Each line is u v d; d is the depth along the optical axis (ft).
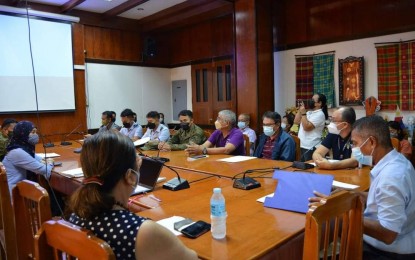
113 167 3.09
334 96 16.98
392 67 14.93
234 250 3.66
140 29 23.82
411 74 14.40
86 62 21.31
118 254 2.85
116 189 3.17
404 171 4.66
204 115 23.57
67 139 19.80
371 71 15.65
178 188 6.38
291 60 18.53
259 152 10.67
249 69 16.96
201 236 4.05
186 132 12.87
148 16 22.79
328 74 17.08
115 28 22.59
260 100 16.93
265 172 7.63
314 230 3.23
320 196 4.89
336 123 8.28
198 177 7.41
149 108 24.67
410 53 14.37
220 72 22.22
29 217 4.76
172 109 26.02
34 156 9.17
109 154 3.10
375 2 15.33
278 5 18.72
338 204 3.54
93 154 3.11
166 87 25.68
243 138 10.96
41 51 18.45
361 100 15.92
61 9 19.70
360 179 6.59
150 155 10.72
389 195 4.49
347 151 8.24
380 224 4.50
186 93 24.77
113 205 3.10
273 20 18.95
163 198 5.83
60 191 8.46
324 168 7.66
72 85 19.85
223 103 22.21
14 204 4.78
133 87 23.73
